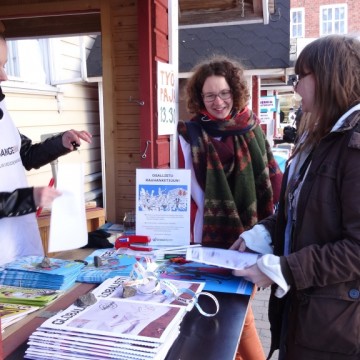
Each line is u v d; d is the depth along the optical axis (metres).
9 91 3.90
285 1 7.10
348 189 1.19
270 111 10.44
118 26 2.65
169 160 2.91
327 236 1.26
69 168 1.37
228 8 4.05
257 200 2.16
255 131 2.20
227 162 2.13
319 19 22.31
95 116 5.62
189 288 1.31
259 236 1.65
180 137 2.25
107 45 2.66
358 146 1.18
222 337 1.13
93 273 1.53
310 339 1.27
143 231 1.87
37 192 1.14
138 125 2.73
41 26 3.38
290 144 7.98
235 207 2.06
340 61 1.25
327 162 1.25
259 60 6.34
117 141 2.77
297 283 1.22
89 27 3.33
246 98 2.16
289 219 1.44
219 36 6.81
